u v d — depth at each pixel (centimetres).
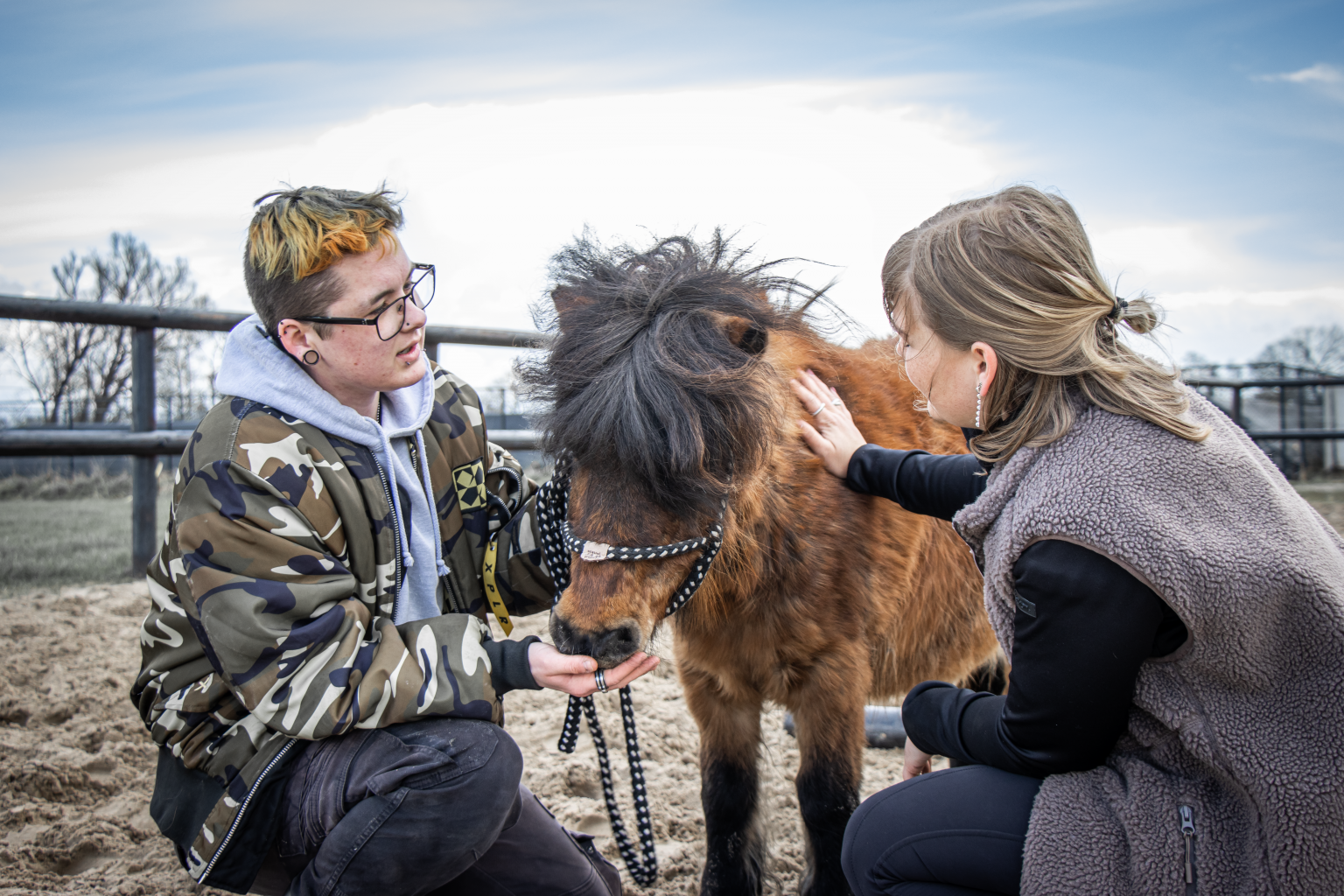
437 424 185
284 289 152
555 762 297
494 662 161
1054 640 130
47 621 421
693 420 163
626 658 164
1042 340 137
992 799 147
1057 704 132
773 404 186
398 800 147
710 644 215
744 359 178
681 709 356
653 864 185
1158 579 121
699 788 288
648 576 169
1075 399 141
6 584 506
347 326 153
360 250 152
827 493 211
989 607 149
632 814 270
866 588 215
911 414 253
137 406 522
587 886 179
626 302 182
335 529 159
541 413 188
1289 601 121
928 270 147
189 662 157
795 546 202
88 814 261
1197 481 128
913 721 174
